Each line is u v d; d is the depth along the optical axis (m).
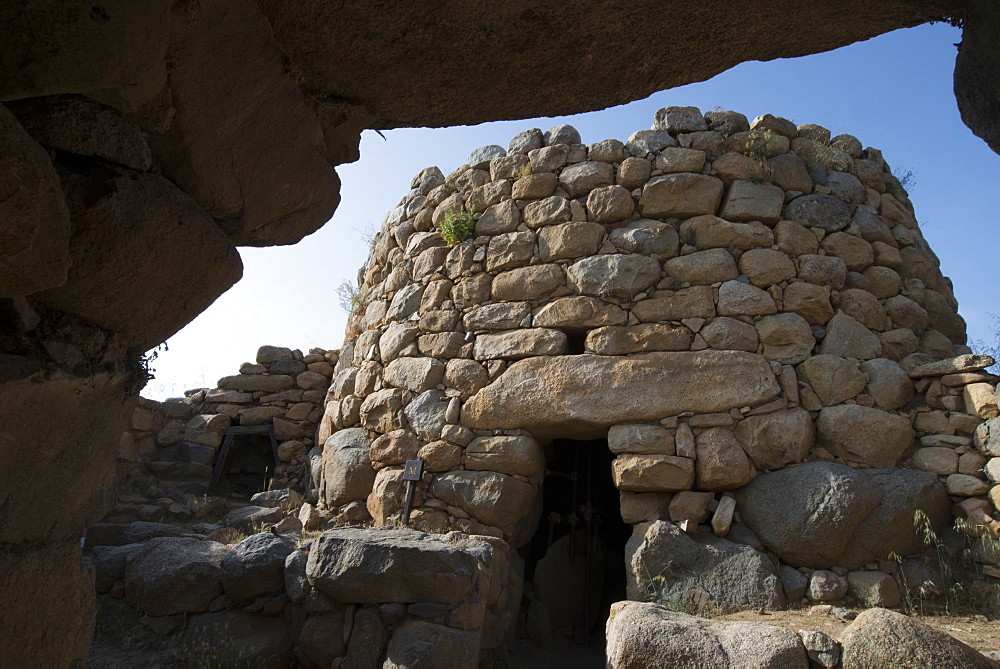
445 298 8.38
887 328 7.42
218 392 11.30
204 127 2.21
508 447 7.21
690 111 8.11
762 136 7.88
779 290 7.24
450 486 7.26
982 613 5.70
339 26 2.32
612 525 9.34
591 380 7.09
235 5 2.04
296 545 6.20
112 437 2.44
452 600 5.26
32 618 2.11
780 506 6.38
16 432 1.86
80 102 1.88
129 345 2.32
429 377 7.94
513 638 6.71
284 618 5.75
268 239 2.88
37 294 1.95
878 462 6.63
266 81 2.31
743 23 2.40
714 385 6.84
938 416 6.76
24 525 2.09
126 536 6.85
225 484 10.79
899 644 3.90
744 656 4.11
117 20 1.58
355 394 8.93
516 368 7.46
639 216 7.77
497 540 6.39
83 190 1.90
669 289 7.37
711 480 6.57
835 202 7.75
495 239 8.21
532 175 8.24
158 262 2.17
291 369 11.37
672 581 6.20
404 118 2.88
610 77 2.65
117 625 5.84
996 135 2.19
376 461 7.98
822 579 6.05
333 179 2.85
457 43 2.44
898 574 6.08
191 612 5.88
